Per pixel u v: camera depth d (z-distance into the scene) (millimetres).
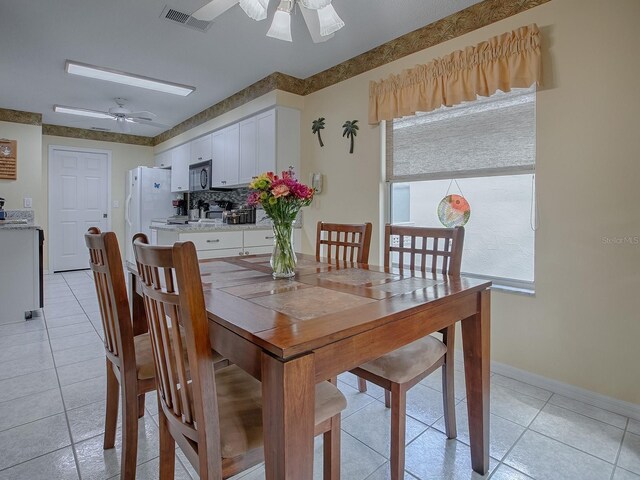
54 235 5891
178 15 2578
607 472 1493
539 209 2174
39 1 2408
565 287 2092
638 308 1861
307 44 2986
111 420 1606
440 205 2787
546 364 2176
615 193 1905
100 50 3113
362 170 3201
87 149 6074
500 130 2379
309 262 2113
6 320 3305
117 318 1306
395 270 1843
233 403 1104
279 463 837
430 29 2662
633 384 1883
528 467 1524
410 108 2709
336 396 1193
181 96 4289
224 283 1501
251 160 3943
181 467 1529
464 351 1525
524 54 2148
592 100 1962
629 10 1847
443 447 1658
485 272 2562
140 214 5758
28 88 4031
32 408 1939
